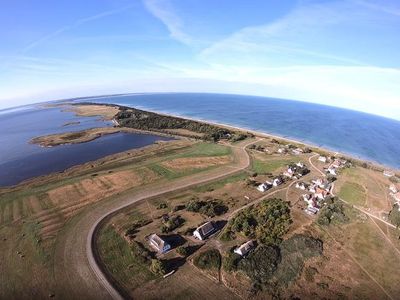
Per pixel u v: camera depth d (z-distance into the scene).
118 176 100.25
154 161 118.31
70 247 59.34
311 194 86.88
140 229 66.19
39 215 73.50
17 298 46.22
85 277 50.75
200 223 68.94
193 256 56.78
